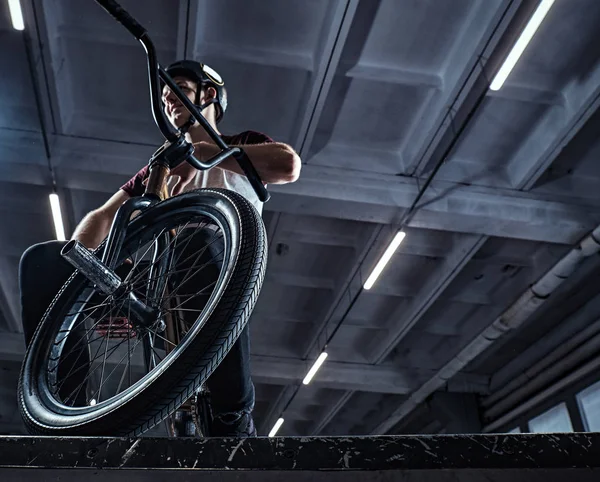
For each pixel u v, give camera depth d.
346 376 9.38
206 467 0.80
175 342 1.36
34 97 5.27
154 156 1.38
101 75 5.14
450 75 4.90
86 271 1.22
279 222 6.65
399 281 7.70
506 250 7.15
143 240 1.43
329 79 4.77
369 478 0.80
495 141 5.76
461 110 5.32
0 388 10.92
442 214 5.78
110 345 6.29
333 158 5.72
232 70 5.00
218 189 1.37
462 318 8.64
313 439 0.83
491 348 9.20
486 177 5.94
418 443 0.82
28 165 5.23
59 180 5.38
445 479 0.79
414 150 5.62
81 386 1.35
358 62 4.96
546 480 0.79
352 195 5.61
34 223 6.72
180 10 4.34
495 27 4.28
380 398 11.28
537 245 7.06
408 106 5.38
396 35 4.75
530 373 8.95
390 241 6.22
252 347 9.28
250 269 1.14
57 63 4.86
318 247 7.19
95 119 5.46
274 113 5.37
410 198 5.70
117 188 5.46
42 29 4.52
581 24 4.61
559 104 5.16
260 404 11.71
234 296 1.11
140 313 1.32
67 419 1.13
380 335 9.05
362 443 0.82
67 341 1.43
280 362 9.29
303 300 8.23
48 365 1.34
